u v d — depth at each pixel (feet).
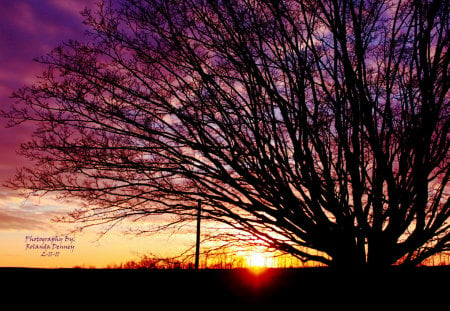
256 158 24.18
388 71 23.03
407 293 24.50
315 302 25.41
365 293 23.97
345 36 22.56
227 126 23.88
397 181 24.13
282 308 26.68
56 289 29.32
